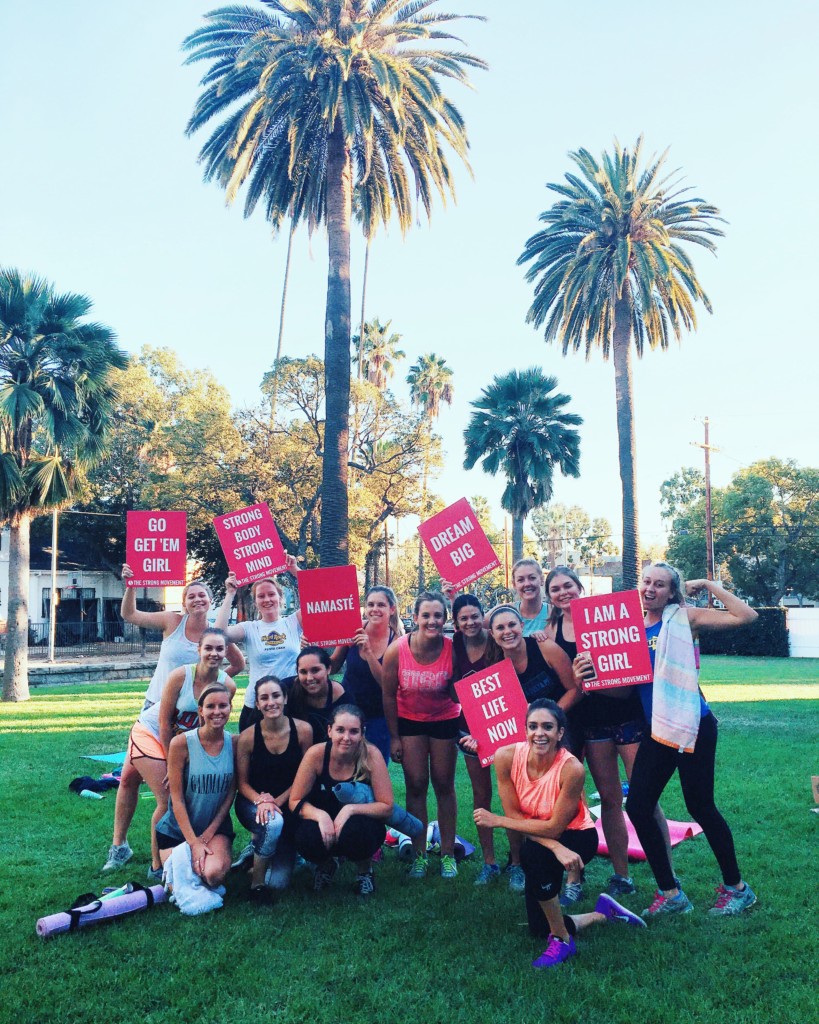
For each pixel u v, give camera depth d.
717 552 50.84
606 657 4.79
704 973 3.89
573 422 33.75
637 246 27.52
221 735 5.10
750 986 3.76
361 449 36.38
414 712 5.58
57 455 19.09
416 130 20.48
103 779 7.93
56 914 4.41
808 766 9.00
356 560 35.22
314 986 3.79
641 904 4.88
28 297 18.58
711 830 4.66
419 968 3.99
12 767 9.07
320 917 4.66
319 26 19.16
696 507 53.25
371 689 5.98
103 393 19.69
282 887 5.10
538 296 30.16
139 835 6.26
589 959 4.07
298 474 33.94
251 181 21.31
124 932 4.40
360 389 34.56
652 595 4.79
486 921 4.61
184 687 5.23
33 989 3.71
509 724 4.86
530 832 4.23
